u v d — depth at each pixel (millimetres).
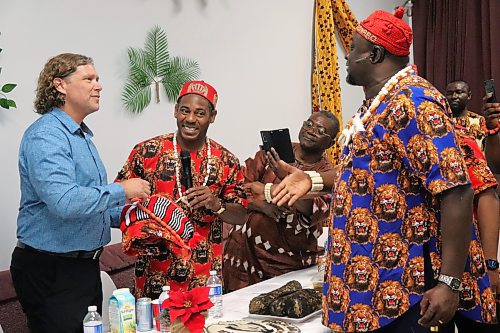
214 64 4652
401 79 1750
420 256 1689
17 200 3414
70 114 2342
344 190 1772
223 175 2727
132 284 3611
